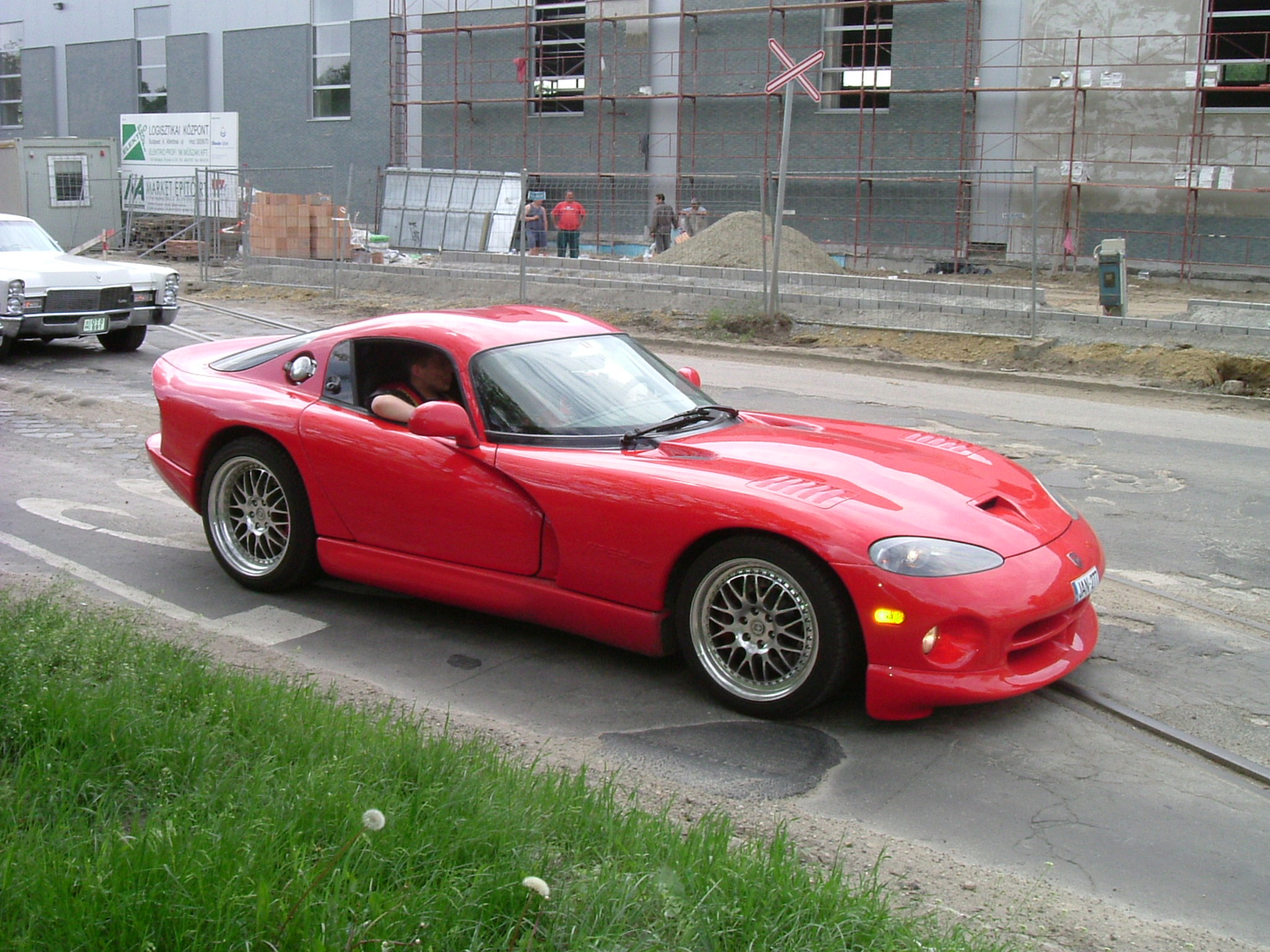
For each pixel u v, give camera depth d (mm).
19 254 13195
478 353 4980
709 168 28516
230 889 2379
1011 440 9664
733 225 22172
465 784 3070
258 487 5531
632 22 28922
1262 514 7348
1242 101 23859
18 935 2258
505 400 4852
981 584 3945
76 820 2764
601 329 5605
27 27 40562
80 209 30297
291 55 34656
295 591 5574
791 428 5281
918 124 25984
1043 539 4309
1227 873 3236
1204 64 23344
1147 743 4082
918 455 4859
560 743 3973
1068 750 4008
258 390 5527
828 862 3164
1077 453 9172
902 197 26297
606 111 29656
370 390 5199
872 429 5391
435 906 2449
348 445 5070
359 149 33875
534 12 30438
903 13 25891
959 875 3158
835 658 4023
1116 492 7898
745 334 16203
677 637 4406
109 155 30641
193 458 5656
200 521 6730
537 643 4980
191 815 2773
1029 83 24859
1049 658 4262
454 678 4586
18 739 3176
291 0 34438
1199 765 3916
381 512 5031
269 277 21844
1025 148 25031
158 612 5117
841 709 4324
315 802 2852
